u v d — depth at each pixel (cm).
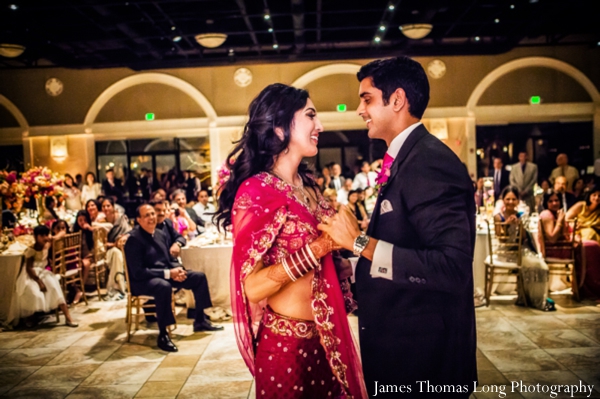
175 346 490
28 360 477
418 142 180
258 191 191
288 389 193
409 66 185
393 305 180
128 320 524
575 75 1241
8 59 1208
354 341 196
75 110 1271
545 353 431
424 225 168
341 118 1255
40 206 805
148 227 530
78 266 688
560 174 1185
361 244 170
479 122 1255
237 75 1252
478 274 625
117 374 432
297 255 179
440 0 846
